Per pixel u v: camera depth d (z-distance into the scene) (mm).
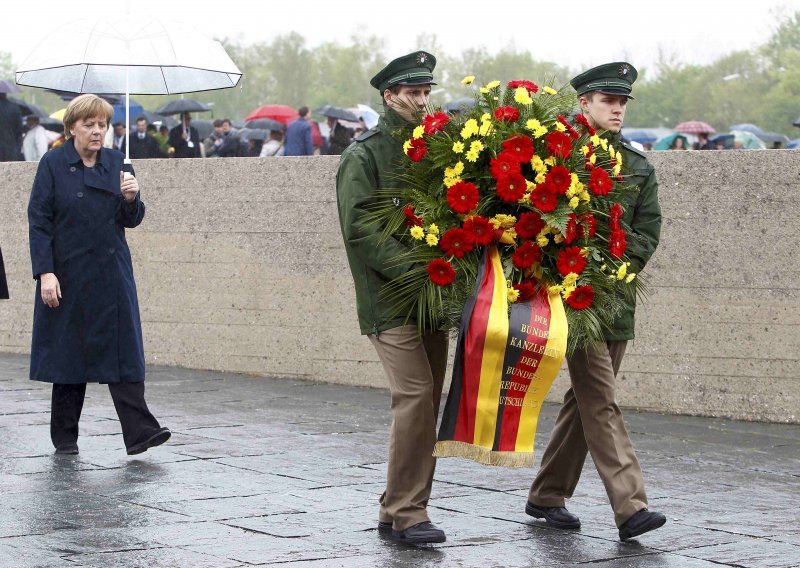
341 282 10445
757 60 72375
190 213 11125
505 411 5250
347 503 6105
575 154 5324
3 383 10102
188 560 5012
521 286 5273
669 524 5805
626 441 5539
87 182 7223
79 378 7129
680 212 9086
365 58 85688
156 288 11328
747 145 25391
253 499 6168
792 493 6555
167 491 6324
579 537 5543
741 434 8398
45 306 7230
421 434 5398
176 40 7961
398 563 5035
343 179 5395
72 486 6418
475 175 5301
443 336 5598
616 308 5469
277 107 29906
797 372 8844
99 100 7277
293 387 10219
